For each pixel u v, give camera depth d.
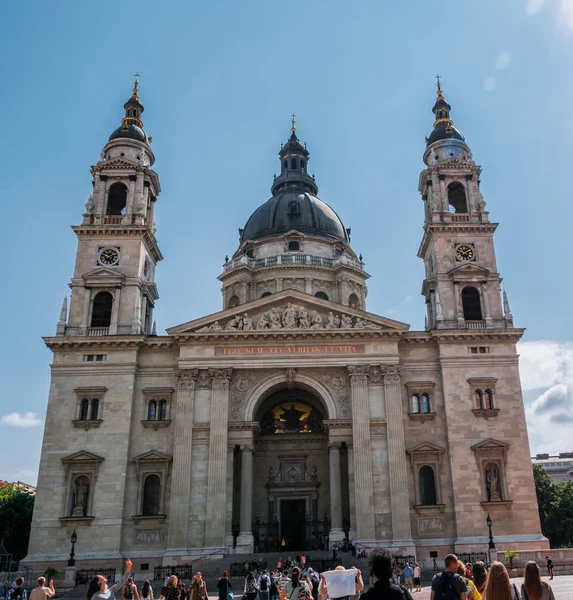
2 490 97.44
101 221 74.56
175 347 68.31
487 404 66.69
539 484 100.69
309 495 70.50
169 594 23.41
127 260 72.44
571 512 94.94
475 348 68.69
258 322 68.44
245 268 90.69
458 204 82.56
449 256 73.88
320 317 68.38
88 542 61.00
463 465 64.12
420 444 64.50
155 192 81.81
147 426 65.75
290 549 69.00
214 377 66.06
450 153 79.88
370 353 67.06
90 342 67.31
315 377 67.44
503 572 11.81
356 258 97.12
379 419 65.06
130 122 82.06
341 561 55.00
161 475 63.81
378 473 63.22
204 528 61.09
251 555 59.12
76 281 71.31
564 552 57.81
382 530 61.41
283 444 72.56
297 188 106.81
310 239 94.06
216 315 68.31
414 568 47.41
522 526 62.19
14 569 68.62
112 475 63.22
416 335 68.44
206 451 63.84
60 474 63.38
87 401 66.19
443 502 63.47
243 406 66.31
